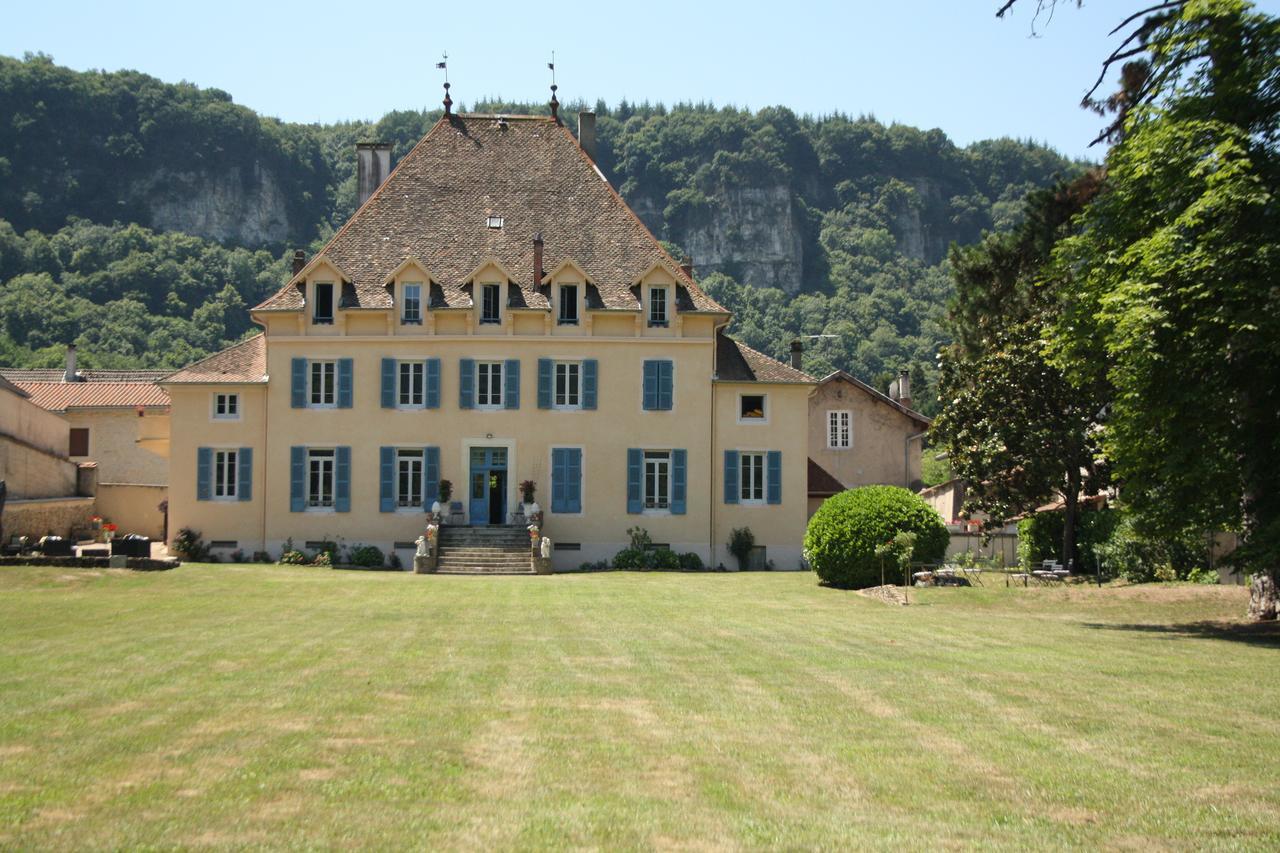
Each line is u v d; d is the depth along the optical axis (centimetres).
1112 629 2289
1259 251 2012
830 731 1261
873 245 15450
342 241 4775
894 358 12962
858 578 3528
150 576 3353
